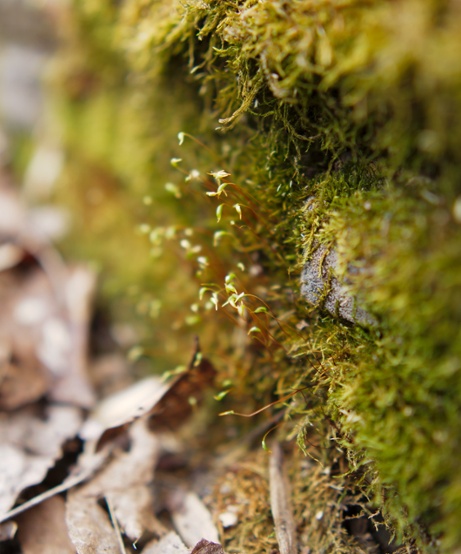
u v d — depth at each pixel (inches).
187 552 8.1
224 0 7.9
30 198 11.9
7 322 10.4
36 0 11.6
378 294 7.2
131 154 10.4
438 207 7.0
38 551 8.2
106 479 8.7
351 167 7.7
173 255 9.9
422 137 7.0
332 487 8.1
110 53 10.6
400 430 7.2
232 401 9.1
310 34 7.2
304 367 8.3
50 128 12.0
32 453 8.9
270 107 8.1
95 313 10.7
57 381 9.9
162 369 10.0
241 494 8.6
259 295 8.7
